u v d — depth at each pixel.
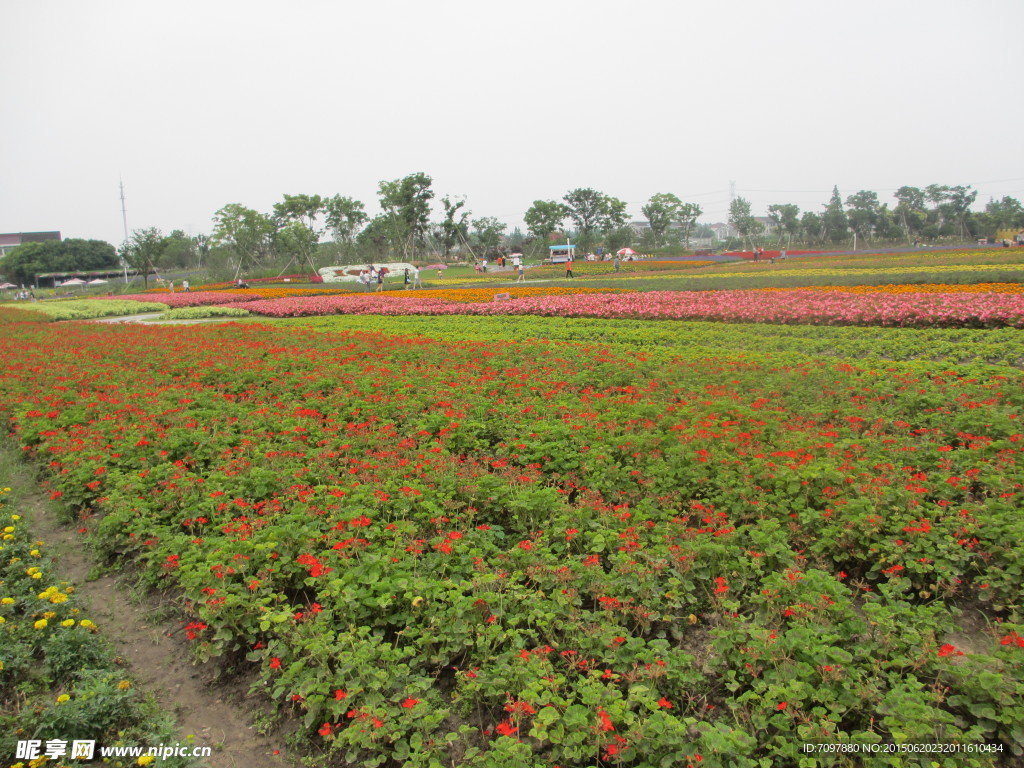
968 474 7.23
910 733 3.88
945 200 87.88
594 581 5.49
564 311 24.38
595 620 5.09
